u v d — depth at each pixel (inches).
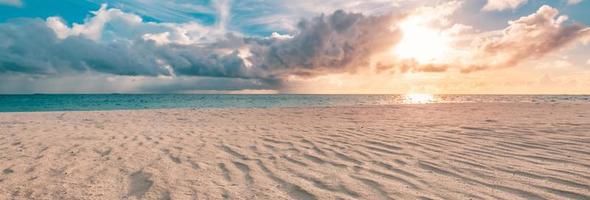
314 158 157.3
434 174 124.6
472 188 107.0
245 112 493.4
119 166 145.4
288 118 372.8
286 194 106.1
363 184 114.3
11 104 1413.6
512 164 135.4
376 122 310.7
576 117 322.7
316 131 252.7
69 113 495.8
